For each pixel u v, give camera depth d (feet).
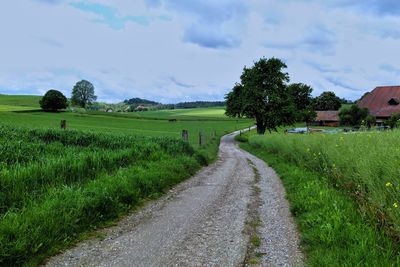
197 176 50.19
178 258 19.61
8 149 34.50
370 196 23.32
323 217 24.13
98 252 20.35
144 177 36.40
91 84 540.11
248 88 211.41
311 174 42.83
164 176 41.06
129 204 30.37
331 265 17.13
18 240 18.61
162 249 20.93
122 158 42.29
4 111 312.09
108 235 23.32
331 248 19.34
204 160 66.23
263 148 106.52
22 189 25.26
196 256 19.90
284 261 19.29
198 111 604.90
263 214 28.94
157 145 56.03
